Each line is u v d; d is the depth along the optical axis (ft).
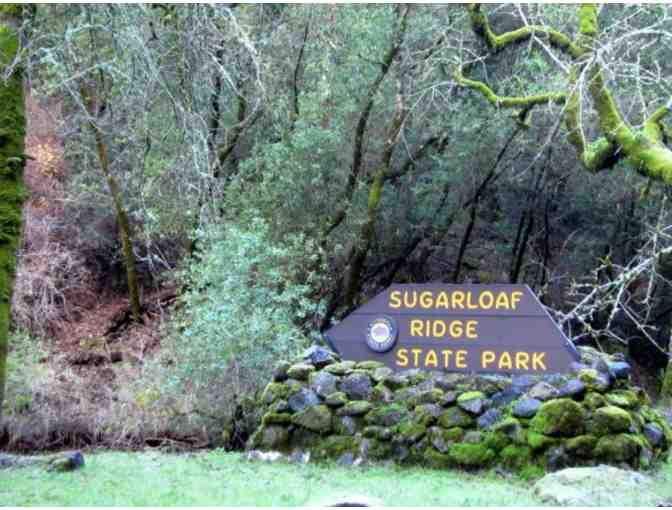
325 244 45.39
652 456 23.18
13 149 20.42
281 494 19.76
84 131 37.37
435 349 25.46
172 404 33.58
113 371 42.24
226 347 33.19
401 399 24.73
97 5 24.09
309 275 41.78
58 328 50.72
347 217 46.52
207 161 26.58
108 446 32.78
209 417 32.73
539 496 19.39
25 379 35.68
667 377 45.09
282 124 45.42
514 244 52.60
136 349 46.42
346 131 46.55
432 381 24.73
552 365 24.31
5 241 20.20
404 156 47.34
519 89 42.32
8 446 32.81
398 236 49.90
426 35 43.80
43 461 24.14
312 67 45.42
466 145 45.57
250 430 30.07
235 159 48.98
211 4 25.31
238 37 26.07
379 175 45.70
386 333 25.98
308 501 18.83
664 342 53.52
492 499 19.26
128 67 24.57
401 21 43.45
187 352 34.04
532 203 50.26
